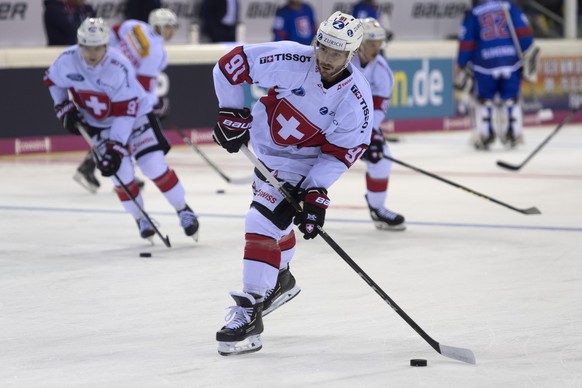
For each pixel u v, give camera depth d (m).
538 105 44.59
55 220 22.30
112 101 18.94
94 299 15.27
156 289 15.91
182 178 29.41
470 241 19.84
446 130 42.59
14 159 32.94
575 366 11.84
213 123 37.34
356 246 19.38
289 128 12.54
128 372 11.60
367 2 40.47
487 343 12.84
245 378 11.38
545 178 29.12
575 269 17.28
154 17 26.47
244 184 27.42
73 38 35.44
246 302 12.40
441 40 49.03
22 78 33.19
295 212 12.59
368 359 12.16
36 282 16.39
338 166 12.51
